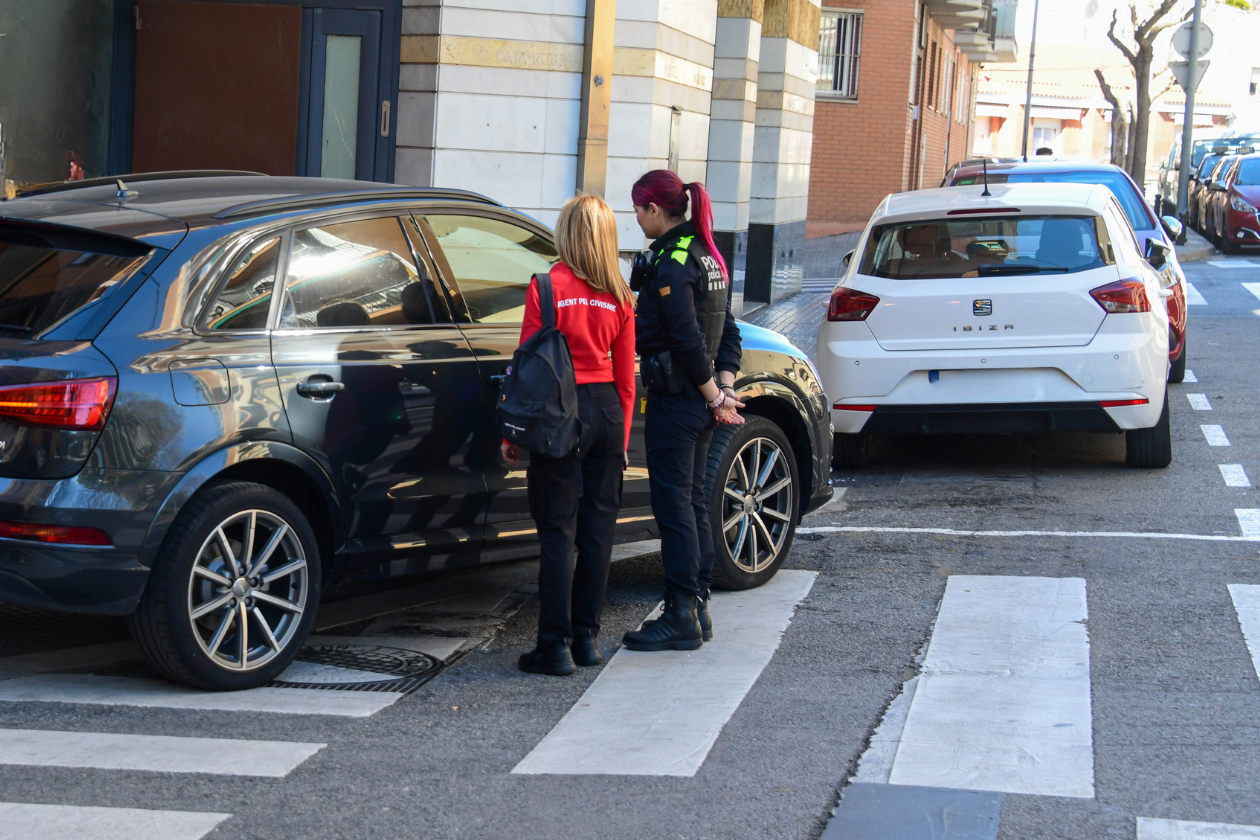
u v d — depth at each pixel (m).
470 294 5.67
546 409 4.89
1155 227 12.66
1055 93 73.12
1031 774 4.04
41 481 4.46
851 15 31.30
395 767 4.16
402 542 5.30
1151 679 4.92
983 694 4.78
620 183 12.48
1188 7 35.28
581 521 5.23
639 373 6.07
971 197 9.04
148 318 4.68
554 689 5.00
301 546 4.98
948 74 40.69
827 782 4.01
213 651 4.79
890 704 4.72
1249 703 4.65
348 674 5.20
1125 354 8.35
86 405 4.46
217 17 11.97
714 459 6.09
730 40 15.79
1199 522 7.50
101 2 11.87
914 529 7.48
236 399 4.75
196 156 12.11
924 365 8.56
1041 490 8.48
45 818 3.71
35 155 11.32
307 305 5.09
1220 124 75.81
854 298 8.76
